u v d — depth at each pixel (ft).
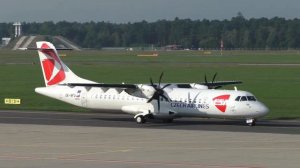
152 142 302.66
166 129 360.28
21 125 378.12
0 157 257.14
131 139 313.94
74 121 404.57
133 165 237.45
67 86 422.82
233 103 373.20
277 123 398.21
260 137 321.73
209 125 384.68
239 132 344.49
